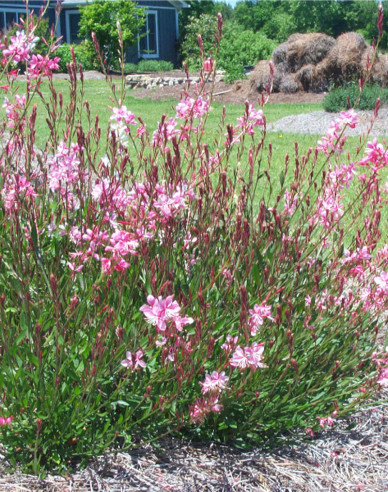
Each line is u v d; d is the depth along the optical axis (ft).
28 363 8.59
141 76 79.87
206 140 31.24
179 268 9.58
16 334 9.02
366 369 10.23
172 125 9.96
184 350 8.04
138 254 8.09
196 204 10.07
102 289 9.13
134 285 8.82
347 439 10.08
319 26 191.42
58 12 9.61
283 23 203.10
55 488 8.46
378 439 10.14
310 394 9.82
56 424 8.50
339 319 10.25
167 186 9.05
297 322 9.77
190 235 10.10
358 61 66.64
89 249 8.63
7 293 9.75
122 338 7.70
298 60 69.26
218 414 9.15
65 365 8.37
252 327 8.20
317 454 9.69
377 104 10.17
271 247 10.17
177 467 9.06
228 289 9.09
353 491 9.00
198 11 162.50
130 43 99.35
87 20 96.53
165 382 8.82
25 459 8.66
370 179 9.95
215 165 10.11
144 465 9.02
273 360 8.68
